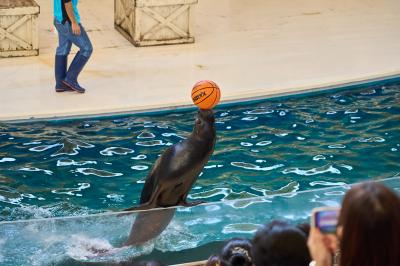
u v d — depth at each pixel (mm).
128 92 17438
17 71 18641
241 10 24688
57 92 17344
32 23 19516
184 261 8023
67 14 16578
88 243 7938
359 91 18078
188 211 8039
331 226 4102
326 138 15094
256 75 18766
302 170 13594
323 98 17547
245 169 13586
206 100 8805
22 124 15578
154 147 14586
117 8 22000
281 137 15102
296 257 4559
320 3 25578
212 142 9070
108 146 14547
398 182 7820
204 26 22906
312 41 21719
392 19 23984
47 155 14031
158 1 20578
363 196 3605
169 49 20750
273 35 22219
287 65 19609
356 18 24016
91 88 17641
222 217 7938
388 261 3545
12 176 13078
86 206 12164
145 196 9531
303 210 7781
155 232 8086
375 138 15102
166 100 16953
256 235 4730
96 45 20828
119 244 8008
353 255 3596
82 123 15758
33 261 7797
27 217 11703
